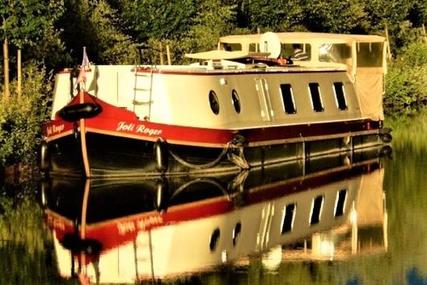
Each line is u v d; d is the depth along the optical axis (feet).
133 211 132.26
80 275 104.88
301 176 161.48
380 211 135.64
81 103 146.72
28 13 156.35
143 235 120.26
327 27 267.18
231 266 108.37
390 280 104.73
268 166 168.04
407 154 186.91
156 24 213.66
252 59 179.63
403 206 138.51
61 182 150.20
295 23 250.98
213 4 226.17
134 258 110.73
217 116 157.17
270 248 115.85
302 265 109.40
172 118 151.94
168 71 152.25
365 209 136.77
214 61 171.12
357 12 275.18
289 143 171.94
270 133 167.53
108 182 149.89
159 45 209.46
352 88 191.52
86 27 192.34
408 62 302.04
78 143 148.56
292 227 126.11
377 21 297.33
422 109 277.64
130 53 200.34
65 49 180.86
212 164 156.04
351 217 131.95
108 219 128.06
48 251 113.09
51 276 104.47
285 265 108.99
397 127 232.53
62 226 124.06
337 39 191.93
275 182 155.02
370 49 195.72
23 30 156.46
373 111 196.54
